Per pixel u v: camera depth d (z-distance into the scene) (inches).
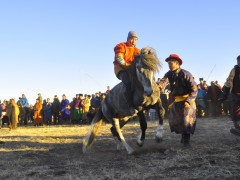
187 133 303.6
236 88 347.3
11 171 262.1
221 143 319.0
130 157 285.4
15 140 475.8
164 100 797.9
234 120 351.3
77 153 338.0
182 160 247.0
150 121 770.8
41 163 291.1
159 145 339.9
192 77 306.5
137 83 290.7
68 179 224.8
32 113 1087.0
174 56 308.3
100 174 232.1
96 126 346.0
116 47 315.3
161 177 209.8
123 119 332.8
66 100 979.9
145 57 282.5
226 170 210.8
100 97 810.2
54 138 488.4
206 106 783.7
